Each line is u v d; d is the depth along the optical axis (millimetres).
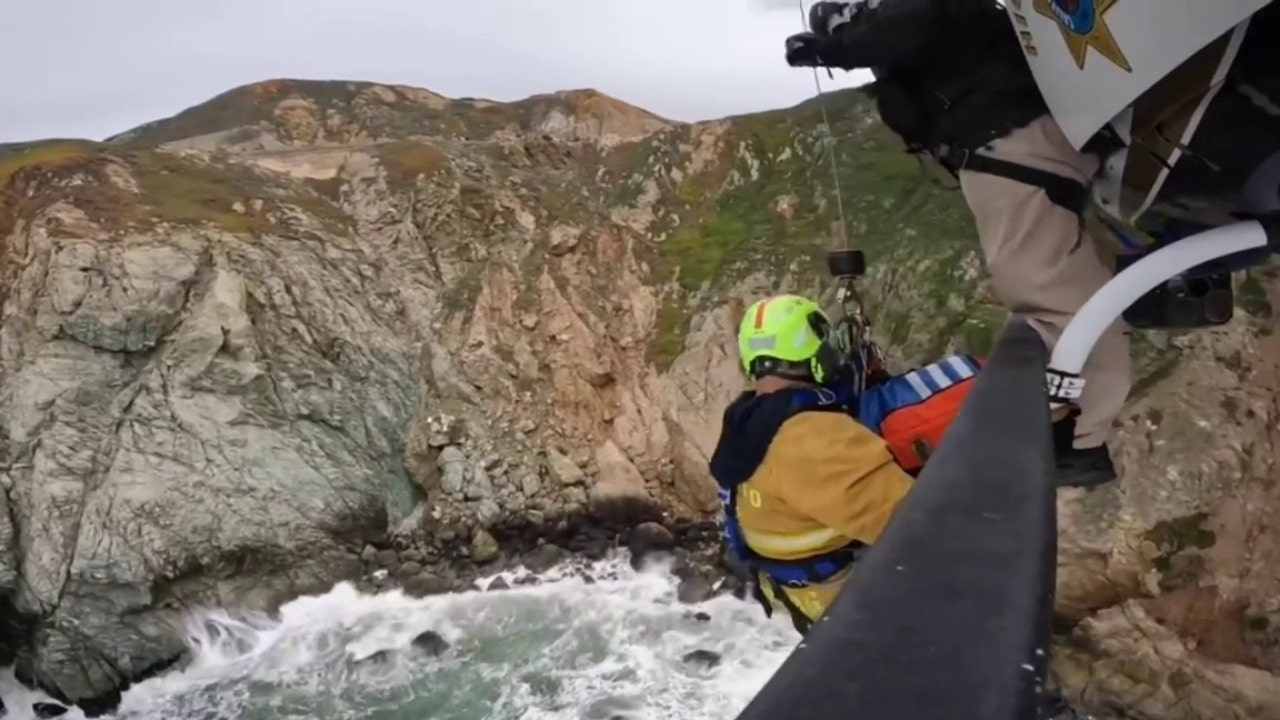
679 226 30797
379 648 20141
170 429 23703
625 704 17453
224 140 41156
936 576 1673
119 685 20922
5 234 27062
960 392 3777
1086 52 3074
